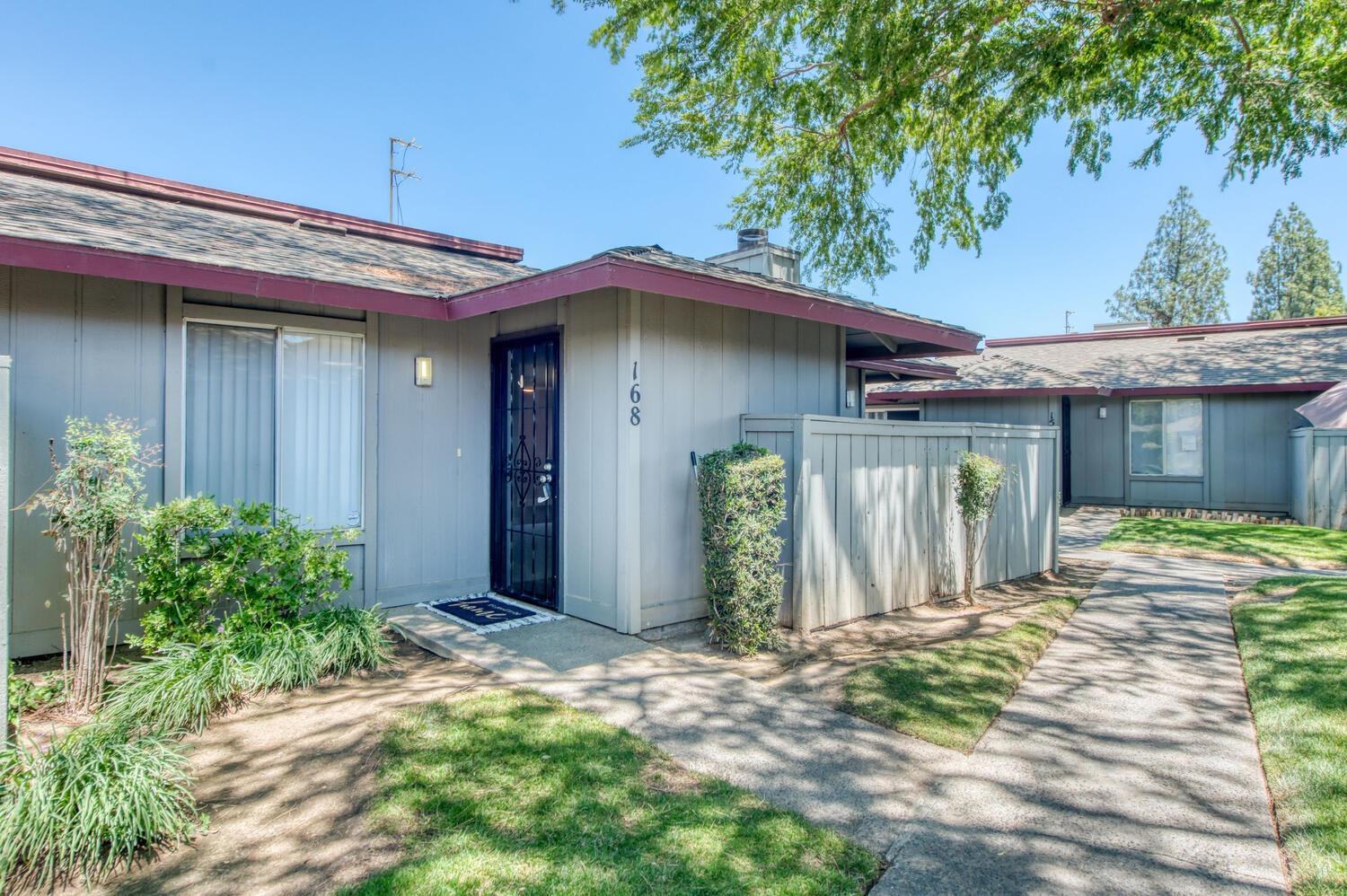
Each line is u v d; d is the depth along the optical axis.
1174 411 14.19
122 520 3.97
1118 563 8.94
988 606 6.61
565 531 5.86
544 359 6.16
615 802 2.90
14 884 2.47
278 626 4.54
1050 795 3.06
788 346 6.64
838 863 2.53
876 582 6.14
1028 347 19.23
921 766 3.31
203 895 2.39
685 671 4.57
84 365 4.74
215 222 6.73
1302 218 40.00
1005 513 7.71
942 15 6.83
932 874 2.48
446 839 2.63
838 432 5.77
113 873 2.54
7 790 2.64
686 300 5.67
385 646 4.87
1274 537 10.32
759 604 4.97
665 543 5.52
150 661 4.50
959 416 15.80
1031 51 7.07
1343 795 2.90
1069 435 15.33
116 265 4.24
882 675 4.43
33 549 4.59
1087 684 4.47
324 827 2.78
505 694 4.05
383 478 6.05
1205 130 8.33
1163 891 2.39
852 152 10.30
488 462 6.73
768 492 5.08
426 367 6.27
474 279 7.05
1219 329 16.97
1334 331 15.34
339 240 7.77
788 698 4.14
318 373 5.77
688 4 7.12
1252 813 2.90
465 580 6.58
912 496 6.55
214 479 5.29
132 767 2.79
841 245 11.41
